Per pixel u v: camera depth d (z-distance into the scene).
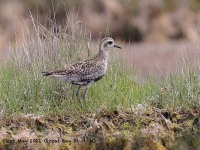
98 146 13.59
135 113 14.23
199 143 13.94
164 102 14.73
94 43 16.83
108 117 14.10
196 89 14.98
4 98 14.29
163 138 13.95
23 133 13.39
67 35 15.61
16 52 15.82
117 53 17.64
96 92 15.09
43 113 14.00
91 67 14.55
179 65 15.91
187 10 33.34
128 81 15.75
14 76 15.05
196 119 14.42
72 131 13.68
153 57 24.59
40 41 15.46
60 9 28.14
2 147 13.12
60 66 15.15
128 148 13.65
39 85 14.73
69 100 14.53
